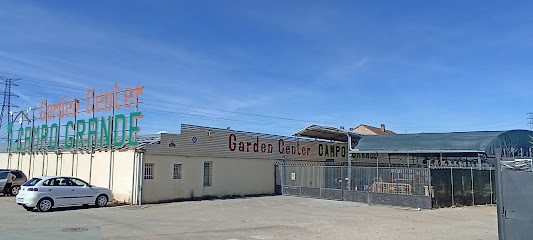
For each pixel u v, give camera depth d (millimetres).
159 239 10562
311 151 30969
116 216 15242
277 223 13797
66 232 11453
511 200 7934
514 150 23328
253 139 26578
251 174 26188
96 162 22484
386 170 20875
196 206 19500
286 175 26828
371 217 15609
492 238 11227
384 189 20781
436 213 16891
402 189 19984
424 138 23953
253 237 11070
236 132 25578
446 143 22422
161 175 21141
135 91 20812
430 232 12188
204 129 23656
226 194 24500
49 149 26406
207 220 14523
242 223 13797
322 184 24219
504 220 7980
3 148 32062
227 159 24859
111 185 21250
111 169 21406
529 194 7727
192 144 22859
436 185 19219
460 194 20125
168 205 19797
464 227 13188
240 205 20219
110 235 11070
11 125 31141
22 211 16453
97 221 13820
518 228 7793
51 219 14172
